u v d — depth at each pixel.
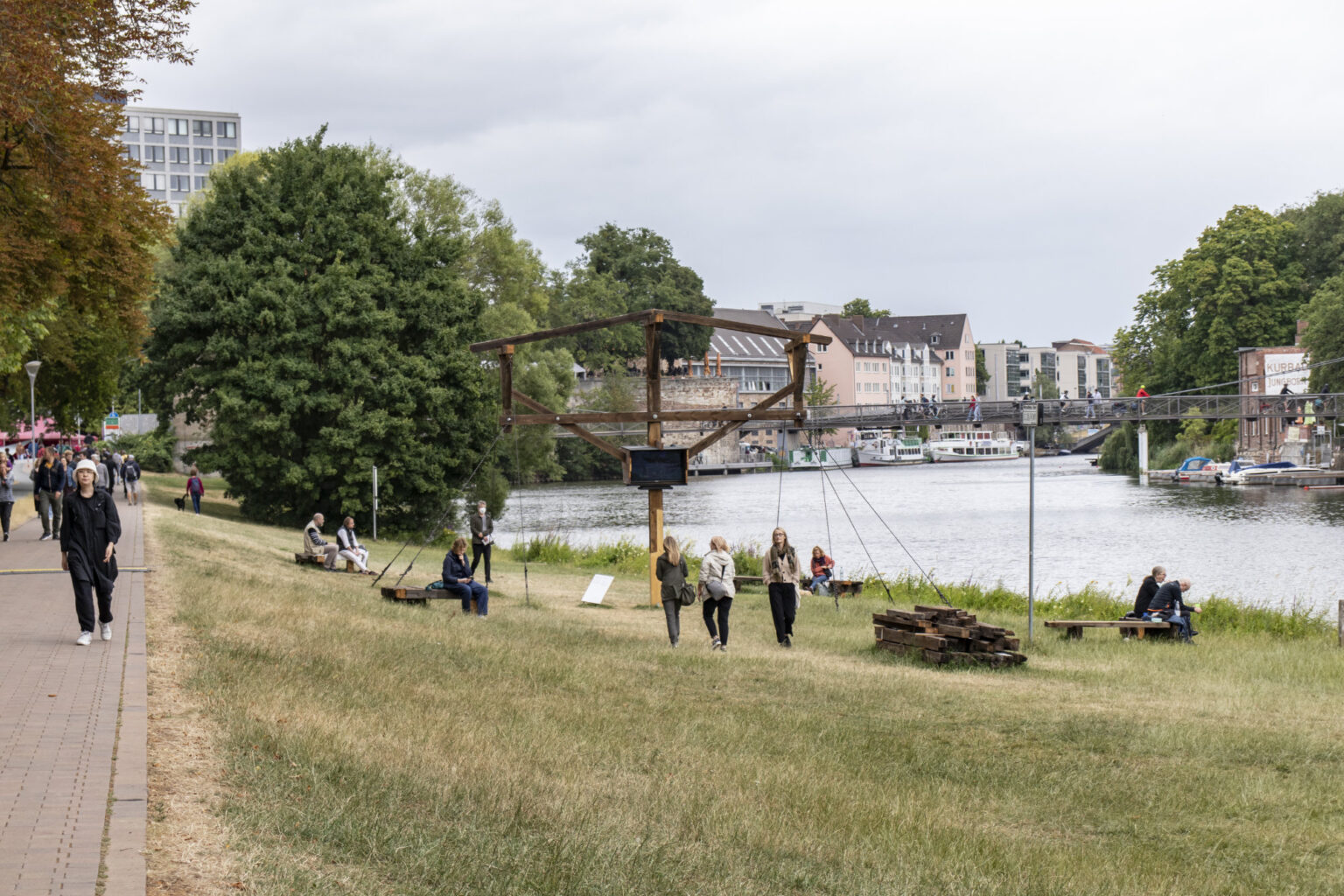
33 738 8.84
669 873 7.47
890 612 19.16
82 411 49.12
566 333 25.89
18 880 5.99
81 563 12.93
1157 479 97.62
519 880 6.91
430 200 65.81
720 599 18.34
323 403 43.28
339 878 6.49
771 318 177.62
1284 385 88.06
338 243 45.25
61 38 19.00
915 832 9.18
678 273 133.62
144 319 24.75
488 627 18.73
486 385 47.06
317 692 11.43
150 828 6.94
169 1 19.88
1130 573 39.16
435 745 10.04
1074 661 18.55
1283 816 10.12
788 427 28.67
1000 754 11.93
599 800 9.06
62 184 20.11
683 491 94.69
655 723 12.35
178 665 11.92
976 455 163.75
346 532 27.59
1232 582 36.91
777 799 9.74
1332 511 62.59
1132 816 10.10
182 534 29.05
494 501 52.56
